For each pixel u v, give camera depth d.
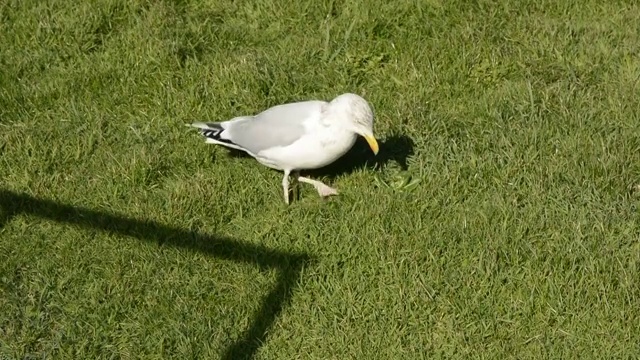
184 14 13.35
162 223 10.30
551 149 11.11
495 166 10.84
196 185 10.68
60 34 12.79
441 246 9.98
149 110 11.86
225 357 9.11
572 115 11.48
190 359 9.06
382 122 11.51
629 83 12.09
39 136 11.37
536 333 9.23
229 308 9.50
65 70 12.33
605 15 13.41
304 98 12.05
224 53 12.70
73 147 11.25
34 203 10.56
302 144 10.31
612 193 10.57
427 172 10.89
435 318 9.38
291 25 13.24
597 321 9.27
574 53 12.61
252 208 10.61
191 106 11.82
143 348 9.20
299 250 10.05
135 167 10.88
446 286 9.61
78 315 9.46
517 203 10.43
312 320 9.39
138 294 9.64
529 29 12.97
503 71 12.31
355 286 9.69
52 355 9.14
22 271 9.89
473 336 9.21
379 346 9.15
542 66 12.39
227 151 11.30
